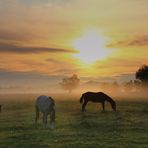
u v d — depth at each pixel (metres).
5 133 25.83
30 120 34.62
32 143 21.19
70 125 29.98
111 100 45.88
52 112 27.77
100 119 34.84
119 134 24.80
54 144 20.80
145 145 20.66
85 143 21.06
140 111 45.09
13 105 61.22
